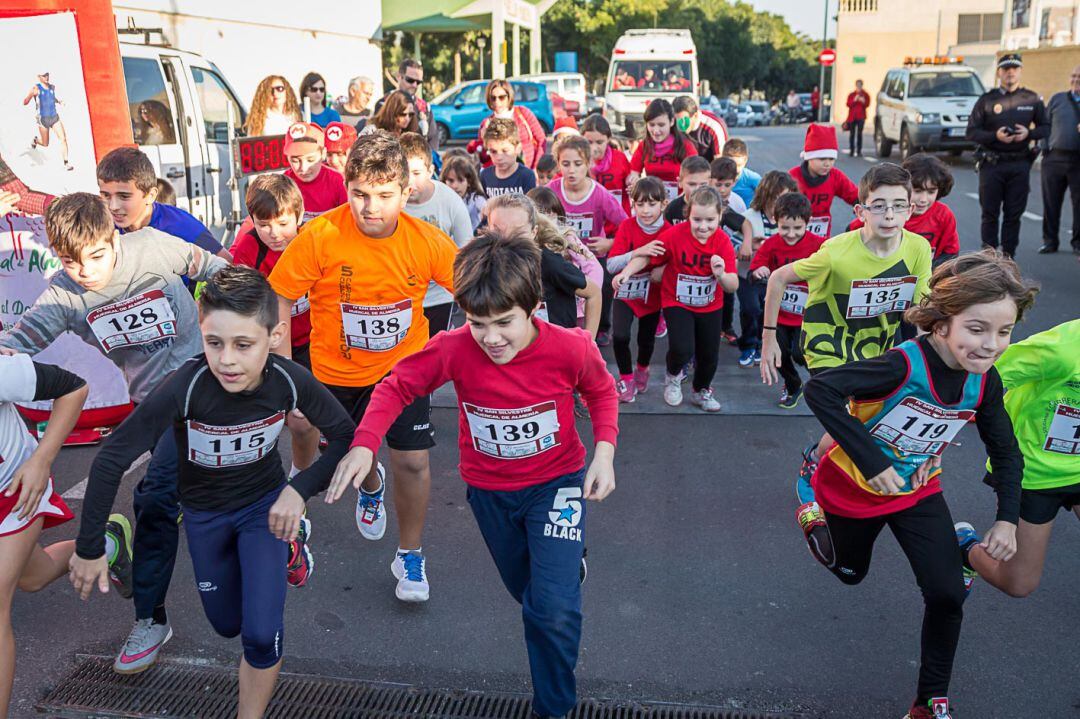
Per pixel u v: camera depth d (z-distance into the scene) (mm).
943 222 5738
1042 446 3289
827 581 4152
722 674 3486
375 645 3693
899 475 3184
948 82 21250
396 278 3889
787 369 6211
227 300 2705
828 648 3648
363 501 4309
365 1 19875
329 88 18266
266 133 9125
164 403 2838
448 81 53000
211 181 8836
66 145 5504
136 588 3459
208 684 3455
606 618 3867
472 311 2705
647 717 3250
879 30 44781
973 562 3500
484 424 3006
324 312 3980
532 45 32906
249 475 3049
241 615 3193
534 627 2865
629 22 60438
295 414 4309
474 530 4672
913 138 20234
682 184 6621
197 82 8992
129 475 5348
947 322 2865
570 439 3098
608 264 6258
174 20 13297
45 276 5570
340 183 5797
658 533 4609
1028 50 21672
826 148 6824
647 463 5465
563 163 6512
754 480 5215
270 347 2887
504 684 3451
